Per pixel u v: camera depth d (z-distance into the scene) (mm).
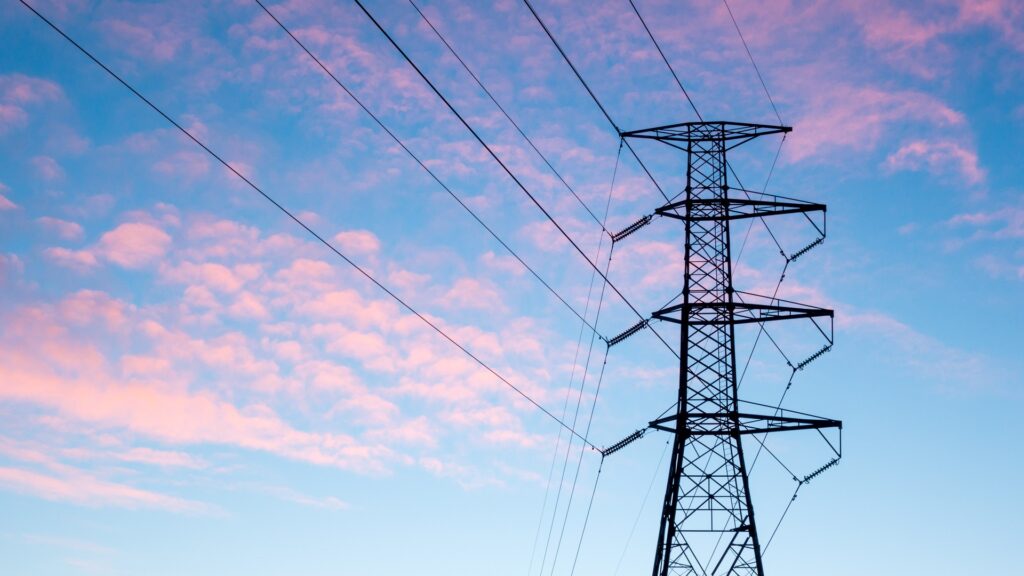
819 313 56500
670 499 54594
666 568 53219
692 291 57062
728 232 57969
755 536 53438
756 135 59781
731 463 54594
